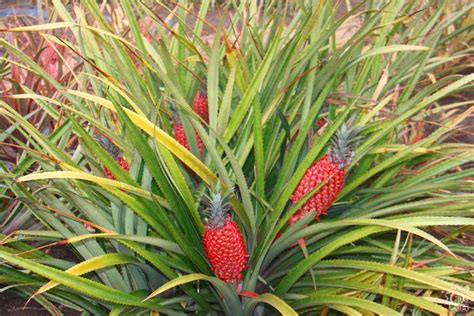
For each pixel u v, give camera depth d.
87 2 1.22
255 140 1.03
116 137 1.11
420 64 1.39
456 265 1.17
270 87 1.21
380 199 1.15
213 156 0.98
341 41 2.09
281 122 1.18
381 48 1.22
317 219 1.08
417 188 1.12
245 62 1.29
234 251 0.94
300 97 1.22
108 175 1.10
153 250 1.11
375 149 1.20
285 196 1.01
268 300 0.96
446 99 2.50
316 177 1.03
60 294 1.09
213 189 0.95
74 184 1.16
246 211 1.01
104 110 1.28
